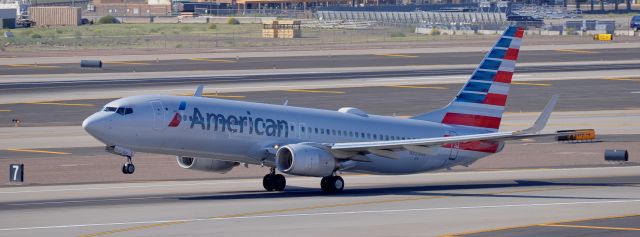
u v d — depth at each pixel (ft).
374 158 646.74
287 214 520.01
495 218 507.71
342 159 633.61
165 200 580.71
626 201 578.66
